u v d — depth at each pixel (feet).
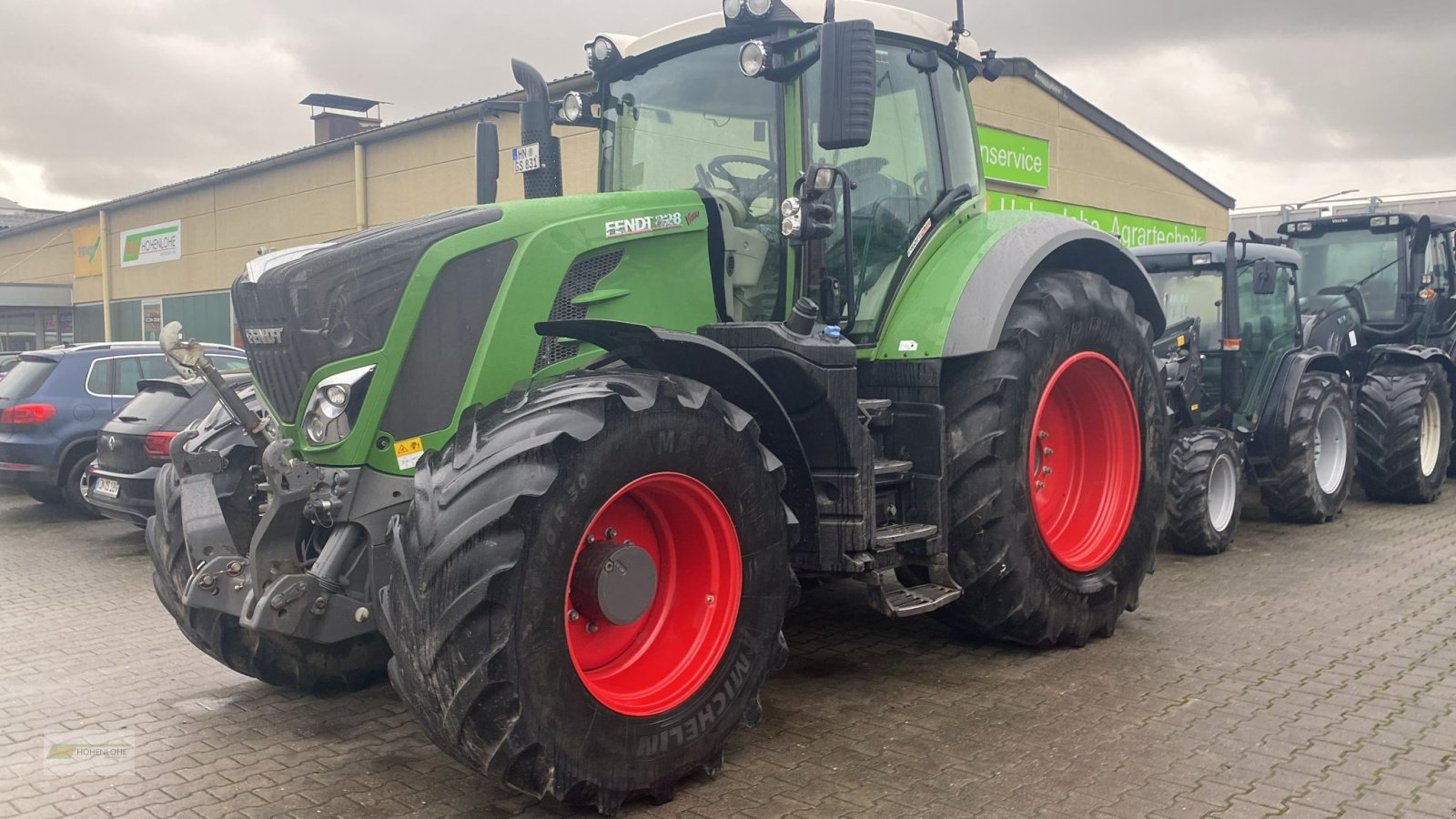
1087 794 10.83
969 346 14.40
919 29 15.94
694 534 11.44
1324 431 27.02
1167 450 17.40
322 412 11.13
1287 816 10.28
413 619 9.70
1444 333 33.73
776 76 13.75
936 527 14.32
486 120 16.93
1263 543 24.02
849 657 15.75
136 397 25.90
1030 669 15.03
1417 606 18.16
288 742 12.91
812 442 13.09
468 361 11.71
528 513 9.66
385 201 54.44
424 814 10.73
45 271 94.48
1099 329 16.06
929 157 16.22
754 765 11.78
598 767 10.19
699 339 11.24
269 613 10.73
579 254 12.41
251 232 66.13
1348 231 32.96
